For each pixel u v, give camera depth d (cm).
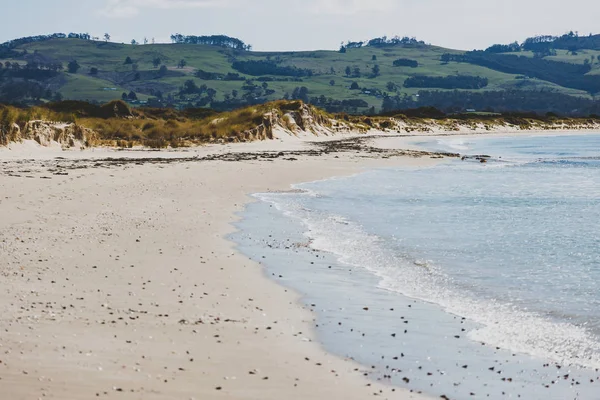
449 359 1064
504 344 1149
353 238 2106
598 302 1421
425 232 2248
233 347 1057
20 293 1300
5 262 1562
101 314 1190
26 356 946
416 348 1111
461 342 1151
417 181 3922
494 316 1312
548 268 1742
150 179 3397
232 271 1609
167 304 1289
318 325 1216
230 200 2862
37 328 1083
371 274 1645
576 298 1454
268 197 3028
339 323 1234
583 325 1264
